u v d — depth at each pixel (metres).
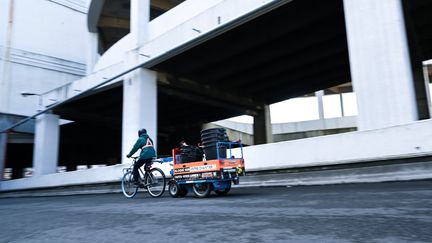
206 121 34.50
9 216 7.46
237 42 17.97
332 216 4.64
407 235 3.44
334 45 19.19
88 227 5.20
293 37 18.08
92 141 37.03
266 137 29.80
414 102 9.69
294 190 9.61
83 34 38.72
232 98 26.72
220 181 8.73
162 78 21.06
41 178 22.62
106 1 30.05
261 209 5.76
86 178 19.52
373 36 10.51
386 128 9.56
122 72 19.66
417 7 16.33
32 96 33.12
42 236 4.74
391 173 9.48
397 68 9.94
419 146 8.88
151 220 5.43
